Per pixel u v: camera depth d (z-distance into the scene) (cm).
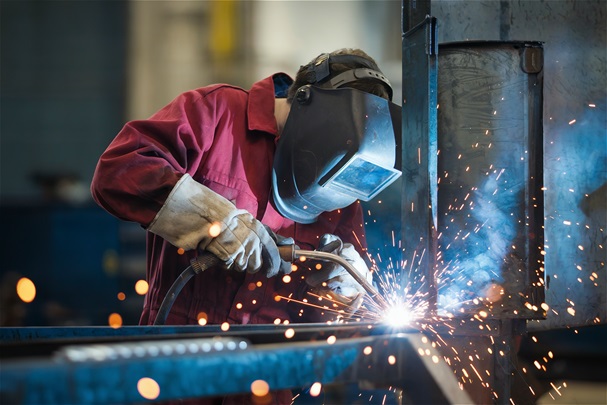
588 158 240
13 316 752
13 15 1095
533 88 196
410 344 143
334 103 223
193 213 218
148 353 115
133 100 1027
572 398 546
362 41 978
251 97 247
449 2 226
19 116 1103
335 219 265
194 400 225
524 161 195
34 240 843
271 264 223
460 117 194
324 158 222
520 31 234
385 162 222
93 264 840
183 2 992
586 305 236
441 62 195
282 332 154
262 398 236
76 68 1089
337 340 142
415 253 194
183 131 230
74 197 954
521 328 197
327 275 243
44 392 104
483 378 193
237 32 975
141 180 219
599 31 245
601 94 243
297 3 970
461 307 192
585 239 238
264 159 244
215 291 242
